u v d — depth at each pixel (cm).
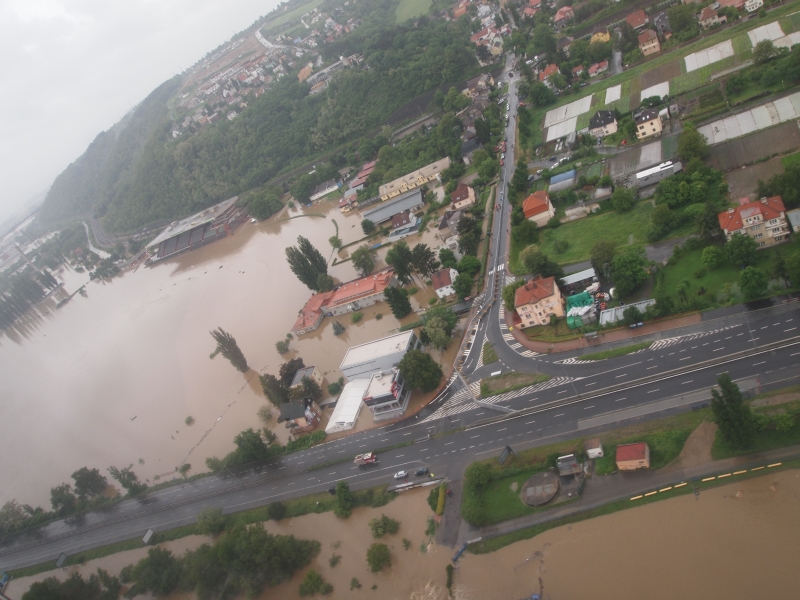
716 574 9056
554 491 11456
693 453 10612
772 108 17500
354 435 15938
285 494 15312
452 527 12094
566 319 14900
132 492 18462
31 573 17488
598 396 12625
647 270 14562
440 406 15138
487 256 19588
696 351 12150
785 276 12050
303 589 12450
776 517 9231
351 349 17900
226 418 19800
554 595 9994
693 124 19062
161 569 14412
